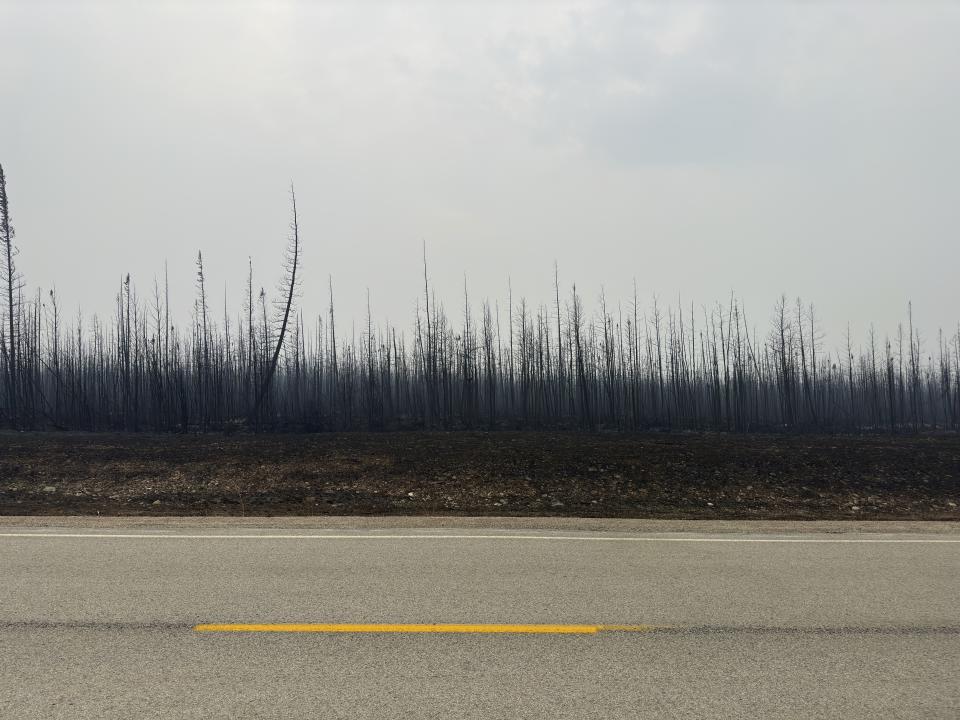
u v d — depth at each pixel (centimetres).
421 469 1619
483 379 4391
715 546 853
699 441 2252
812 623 546
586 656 472
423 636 509
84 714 380
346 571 705
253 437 2438
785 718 381
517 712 385
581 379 3844
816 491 1510
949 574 711
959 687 425
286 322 3494
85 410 3719
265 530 947
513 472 1598
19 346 3403
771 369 4406
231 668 446
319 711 385
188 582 657
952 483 1566
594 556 787
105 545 834
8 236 3241
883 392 5197
